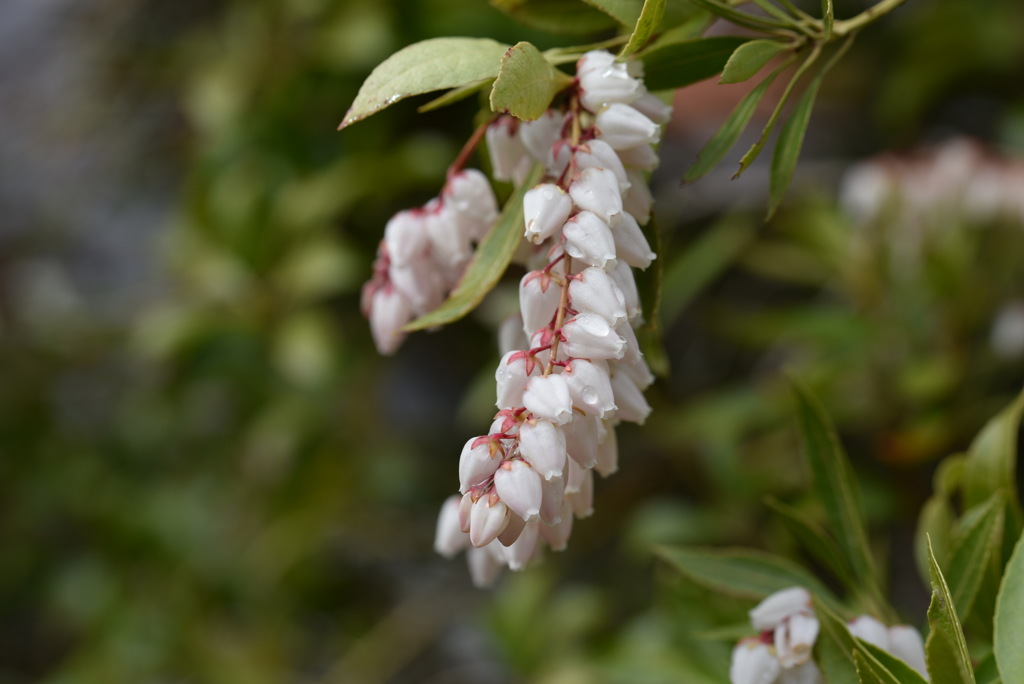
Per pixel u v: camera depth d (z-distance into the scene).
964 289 0.65
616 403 0.34
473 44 0.34
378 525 0.89
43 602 1.00
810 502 0.65
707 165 0.36
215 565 0.89
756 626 0.37
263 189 0.79
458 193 0.37
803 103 0.36
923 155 0.71
